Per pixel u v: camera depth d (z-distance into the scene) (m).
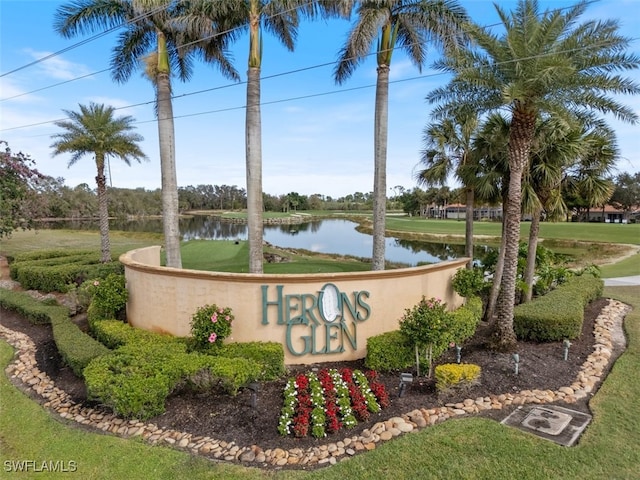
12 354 7.48
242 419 4.98
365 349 6.97
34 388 6.11
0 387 6.15
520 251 12.76
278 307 6.64
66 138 16.97
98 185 16.50
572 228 41.91
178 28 10.59
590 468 3.98
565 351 6.92
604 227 42.47
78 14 10.50
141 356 5.85
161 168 10.95
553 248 31.14
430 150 13.49
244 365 5.52
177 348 6.25
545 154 9.29
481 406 5.29
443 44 10.08
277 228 63.75
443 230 47.25
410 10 10.11
